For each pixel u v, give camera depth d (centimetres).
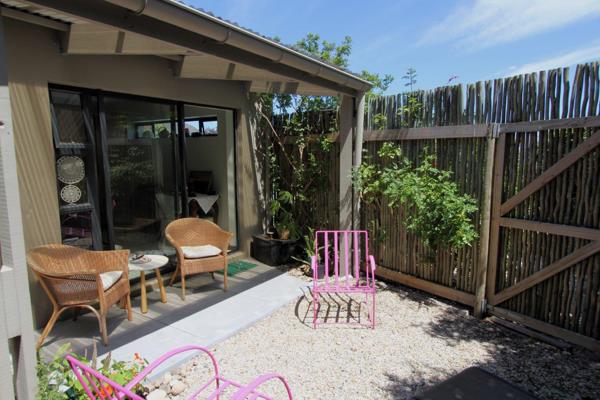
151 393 232
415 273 427
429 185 378
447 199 358
